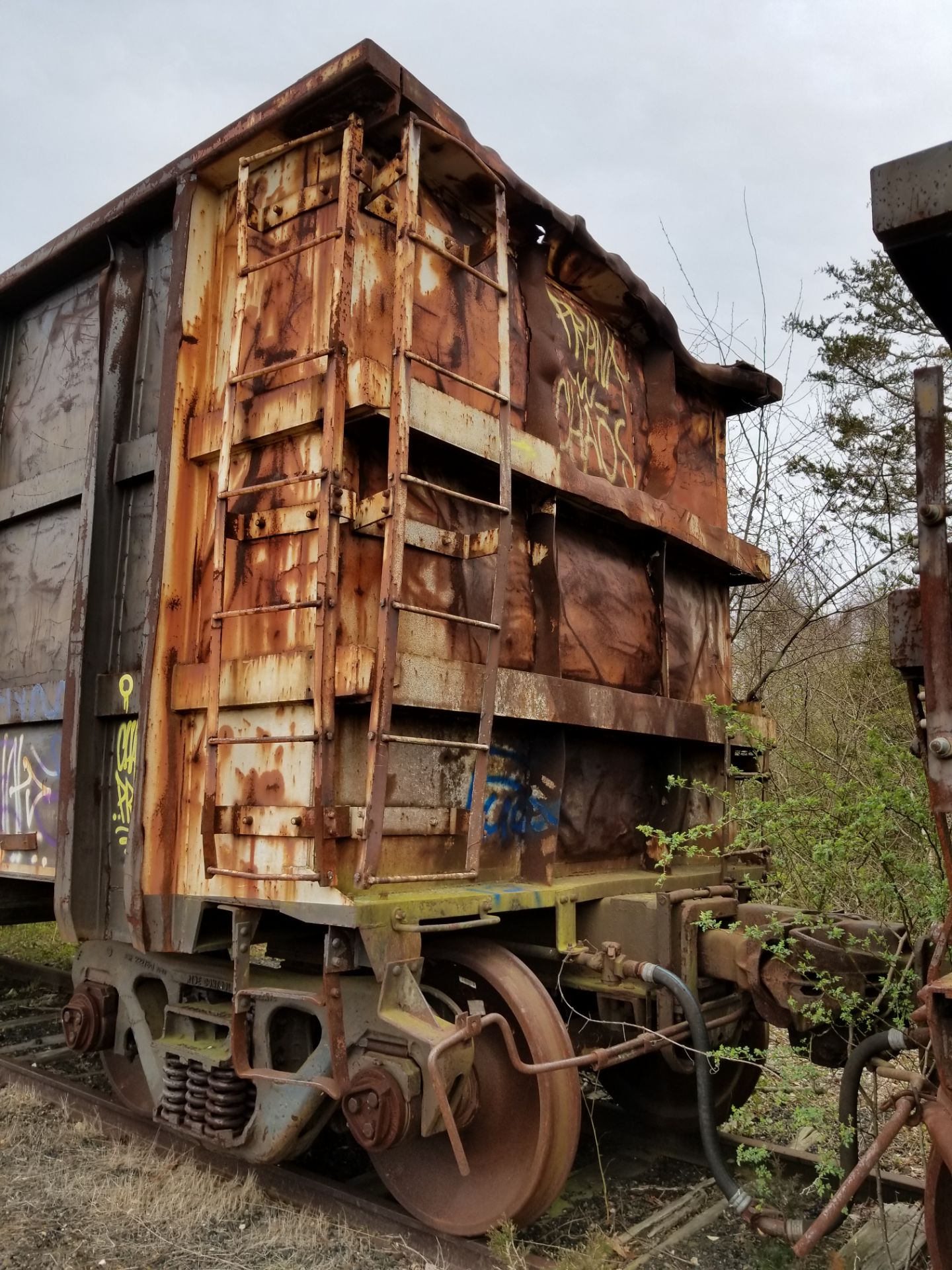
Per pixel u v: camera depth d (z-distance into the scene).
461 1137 3.61
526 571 4.27
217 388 4.07
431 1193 3.60
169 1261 3.35
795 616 10.39
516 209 4.38
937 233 2.26
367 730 3.47
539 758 4.18
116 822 4.23
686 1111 4.61
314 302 3.70
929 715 2.36
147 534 4.36
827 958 3.36
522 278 4.60
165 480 3.97
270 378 3.77
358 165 3.48
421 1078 3.19
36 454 5.28
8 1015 6.79
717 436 6.04
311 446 3.59
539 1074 3.32
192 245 4.12
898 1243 3.42
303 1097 3.49
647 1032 3.61
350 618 3.39
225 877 3.61
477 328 4.17
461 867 3.76
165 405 4.05
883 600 9.16
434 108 3.72
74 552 4.82
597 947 4.00
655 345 5.46
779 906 3.83
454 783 3.78
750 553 5.92
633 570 5.04
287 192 3.89
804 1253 2.71
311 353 3.45
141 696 3.89
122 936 4.10
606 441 5.04
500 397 3.73
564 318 4.86
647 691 4.98
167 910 3.84
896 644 2.62
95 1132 4.45
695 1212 3.79
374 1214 3.55
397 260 3.41
